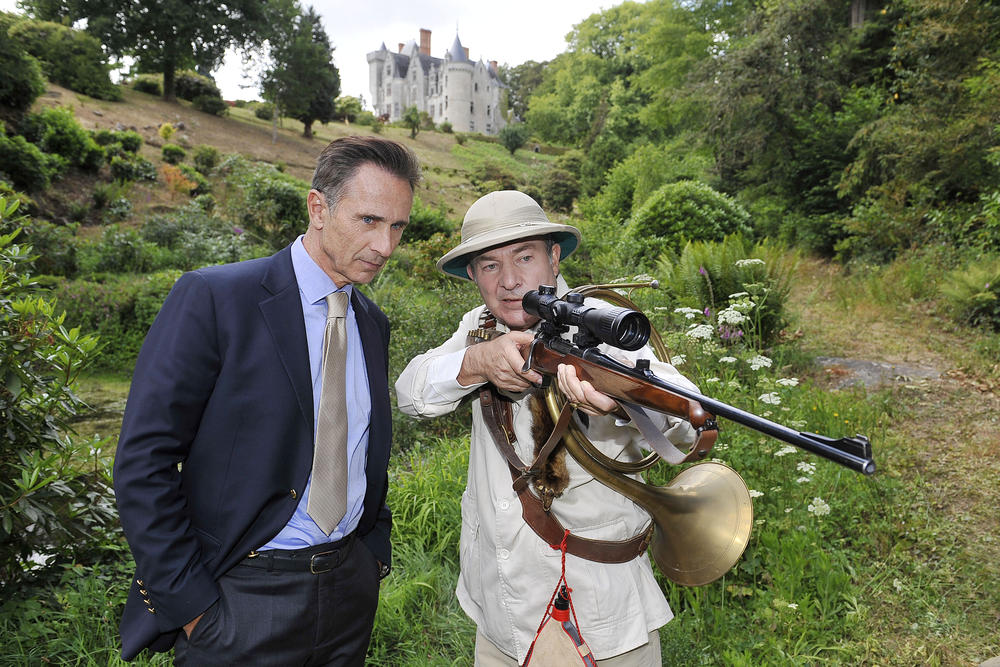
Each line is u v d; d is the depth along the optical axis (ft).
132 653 6.04
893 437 18.33
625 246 43.06
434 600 12.37
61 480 11.37
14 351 10.31
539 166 149.89
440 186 129.49
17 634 10.17
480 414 7.25
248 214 61.26
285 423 6.04
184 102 135.95
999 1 42.22
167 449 5.66
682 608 12.07
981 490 15.66
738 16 97.60
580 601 6.44
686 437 6.42
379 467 7.01
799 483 14.66
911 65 48.32
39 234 45.68
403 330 25.90
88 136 74.23
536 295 6.04
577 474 6.56
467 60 357.61
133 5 129.90
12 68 70.08
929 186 41.68
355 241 6.03
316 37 142.20
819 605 11.98
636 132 143.43
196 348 5.78
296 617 6.07
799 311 32.35
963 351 25.50
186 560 5.68
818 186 52.85
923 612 12.10
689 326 21.95
